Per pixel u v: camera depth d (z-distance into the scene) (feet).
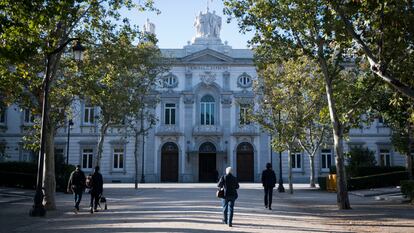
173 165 171.73
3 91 68.54
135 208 66.95
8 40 43.62
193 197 89.71
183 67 175.01
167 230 41.98
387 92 76.54
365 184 115.14
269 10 64.03
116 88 107.14
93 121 168.55
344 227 45.39
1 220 53.06
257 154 171.32
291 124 109.60
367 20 42.45
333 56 69.05
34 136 93.09
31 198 89.71
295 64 101.45
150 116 135.23
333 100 68.54
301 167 170.60
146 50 113.80
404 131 97.66
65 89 75.51
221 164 171.01
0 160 163.32
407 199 78.64
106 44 68.08
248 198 87.40
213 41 182.19
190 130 172.04
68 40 59.31
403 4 41.37
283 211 62.18
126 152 169.27
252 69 174.19
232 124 172.55
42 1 41.34
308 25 62.69
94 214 59.00
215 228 43.47
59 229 44.62
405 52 47.29
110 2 64.39
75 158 167.12
